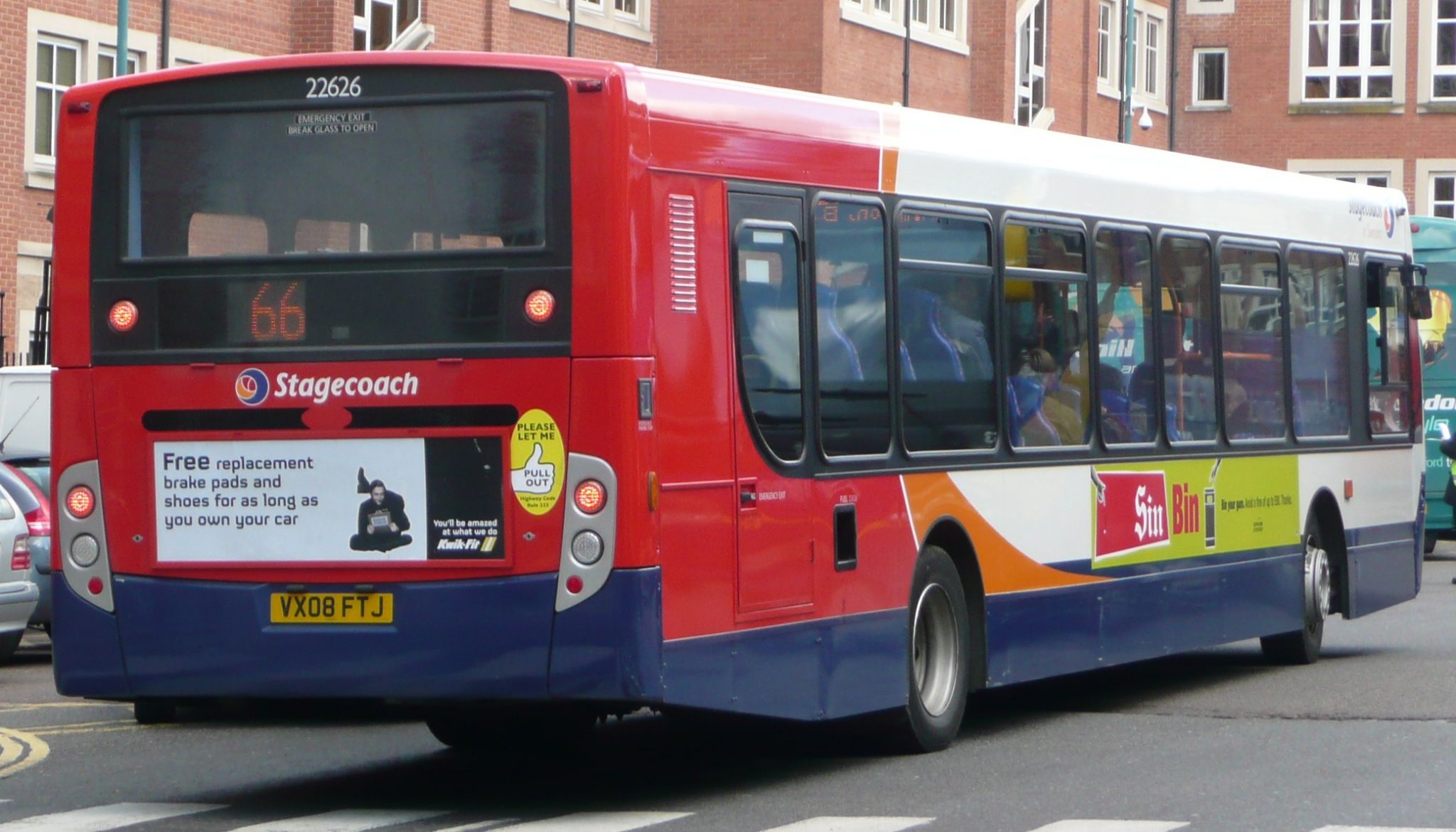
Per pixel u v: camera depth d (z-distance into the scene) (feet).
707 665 42.45
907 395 50.03
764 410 44.65
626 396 40.70
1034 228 55.62
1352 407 74.28
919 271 50.75
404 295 41.96
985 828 40.55
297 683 42.42
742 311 44.11
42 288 126.31
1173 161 63.26
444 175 41.88
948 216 51.93
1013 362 54.44
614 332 40.73
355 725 60.13
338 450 42.22
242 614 42.75
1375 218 76.79
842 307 47.70
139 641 43.50
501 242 41.47
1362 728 54.65
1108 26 239.50
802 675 45.60
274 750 54.95
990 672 53.06
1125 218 60.03
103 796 47.06
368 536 42.01
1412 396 79.41
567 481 40.81
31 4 124.47
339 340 42.34
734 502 43.45
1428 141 252.01
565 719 52.90
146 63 131.03
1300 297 70.64
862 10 184.34
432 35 146.20
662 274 41.78
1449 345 127.13
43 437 94.22
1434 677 66.54
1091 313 58.13
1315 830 40.11
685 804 44.34
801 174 46.39
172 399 43.34
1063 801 43.91
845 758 51.08
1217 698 62.18
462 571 41.45
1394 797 43.86
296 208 42.83
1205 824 40.86
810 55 175.11
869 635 48.14
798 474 45.65
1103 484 58.13
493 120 41.68
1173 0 238.27
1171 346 62.23
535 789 47.03
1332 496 72.02
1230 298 65.87
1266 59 256.73
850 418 47.73
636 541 40.65
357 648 41.96
